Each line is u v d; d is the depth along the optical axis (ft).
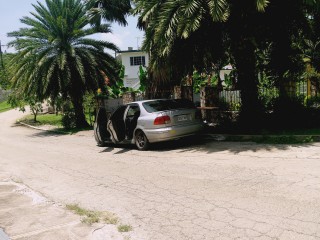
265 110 43.96
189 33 33.50
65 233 15.30
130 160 31.27
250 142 32.65
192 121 34.47
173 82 47.85
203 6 33.24
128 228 15.24
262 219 14.76
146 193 20.40
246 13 35.27
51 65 65.46
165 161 28.99
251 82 39.09
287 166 22.75
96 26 69.56
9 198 22.21
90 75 70.23
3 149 51.47
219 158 27.53
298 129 35.63
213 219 15.37
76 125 74.08
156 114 33.58
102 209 18.47
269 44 43.01
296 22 37.76
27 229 16.20
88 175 27.09
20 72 68.33
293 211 15.26
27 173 30.66
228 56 44.98
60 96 79.77
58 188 23.99
